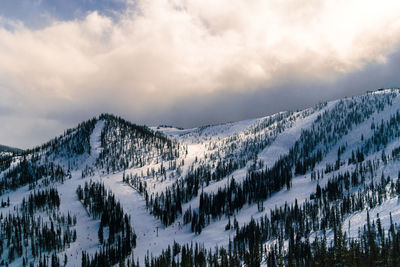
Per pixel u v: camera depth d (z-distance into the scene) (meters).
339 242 102.94
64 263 188.25
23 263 184.62
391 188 173.38
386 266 91.38
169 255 171.12
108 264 179.38
